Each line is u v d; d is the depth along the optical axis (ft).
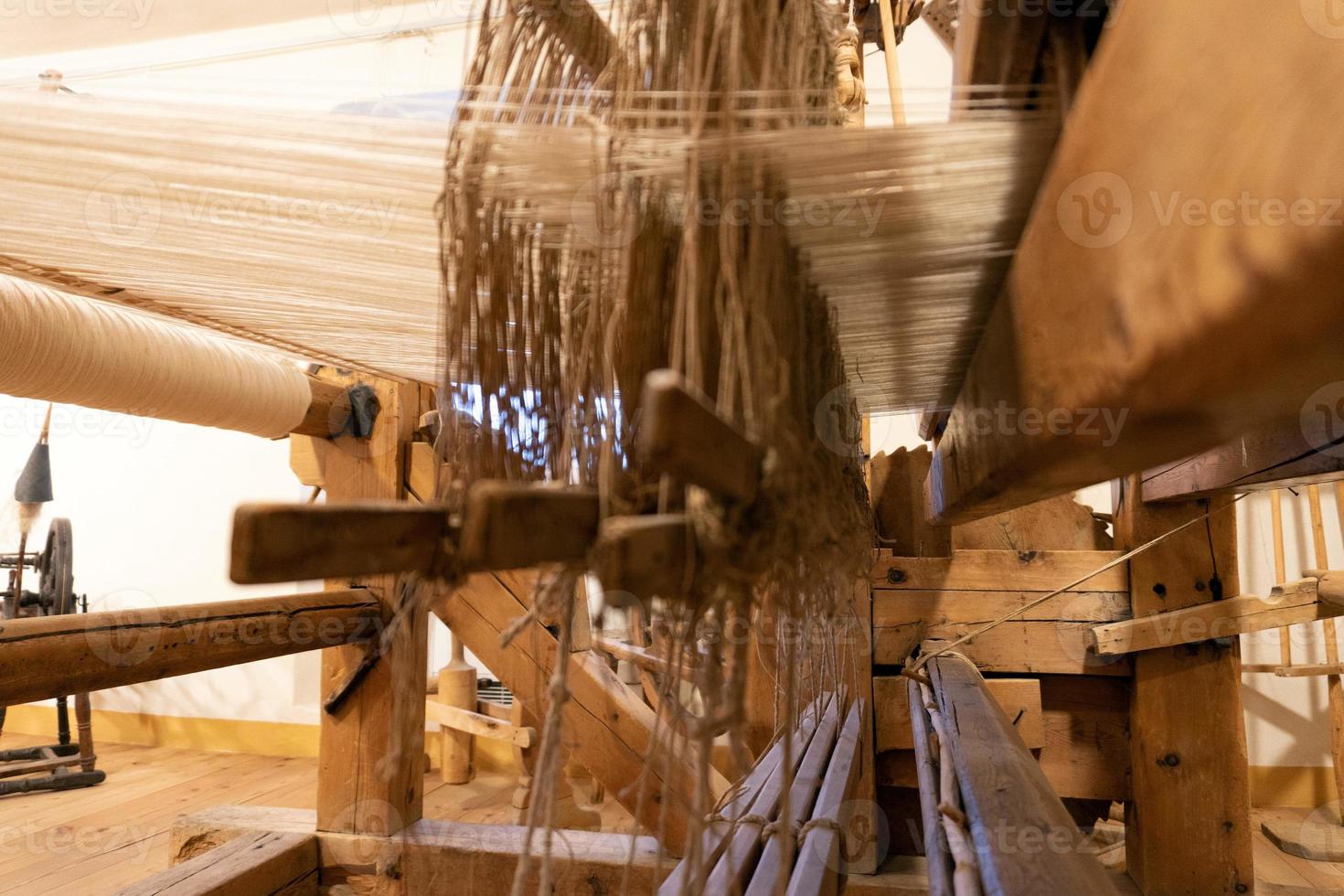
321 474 4.96
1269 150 0.68
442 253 1.45
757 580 1.09
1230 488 3.58
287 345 3.46
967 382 2.30
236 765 9.41
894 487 5.23
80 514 10.63
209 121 1.87
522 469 1.59
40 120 1.90
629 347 1.35
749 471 1.00
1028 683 4.84
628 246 1.33
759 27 1.47
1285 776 7.75
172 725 10.18
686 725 1.31
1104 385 1.02
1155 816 4.64
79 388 3.11
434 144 1.81
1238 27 0.72
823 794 2.78
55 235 2.22
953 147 1.57
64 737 9.41
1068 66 1.59
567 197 1.48
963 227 1.77
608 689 4.44
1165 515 4.77
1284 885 5.99
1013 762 2.25
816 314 1.90
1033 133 1.60
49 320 2.88
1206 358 0.83
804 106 1.59
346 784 4.81
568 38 1.61
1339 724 7.26
